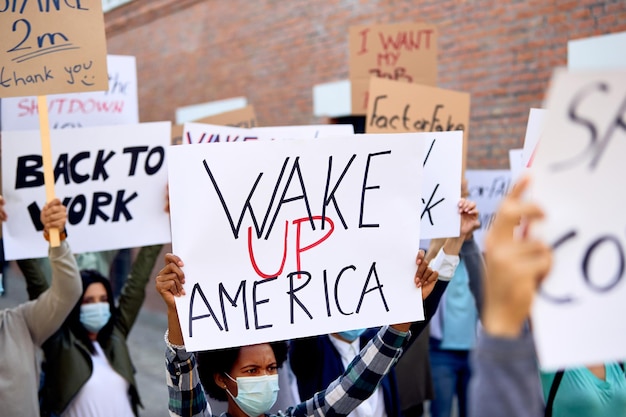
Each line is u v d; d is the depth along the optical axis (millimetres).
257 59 10242
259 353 2650
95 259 6176
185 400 2510
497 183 5836
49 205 3592
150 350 8672
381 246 2562
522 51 7012
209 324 2439
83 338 4191
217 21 10820
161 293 2434
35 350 3803
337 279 2535
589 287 1612
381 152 2557
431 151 3371
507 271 1364
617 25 6199
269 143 2496
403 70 5762
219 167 2465
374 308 2543
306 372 3412
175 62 11789
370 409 3375
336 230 2543
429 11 7891
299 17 9469
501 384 1697
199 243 2449
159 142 4289
